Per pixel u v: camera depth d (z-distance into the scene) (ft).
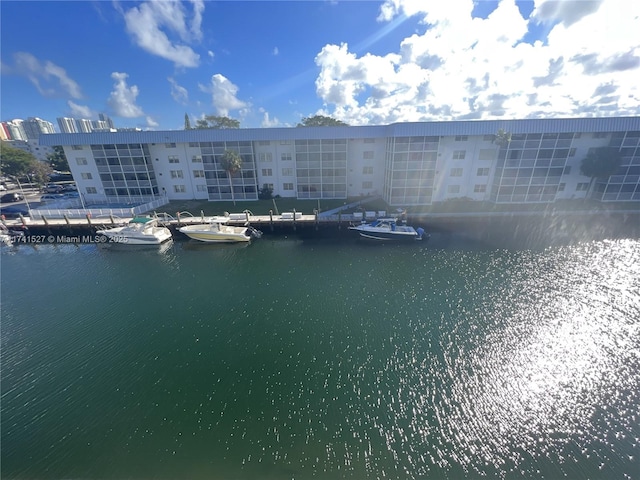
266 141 144.97
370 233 107.96
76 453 35.63
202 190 154.10
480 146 129.90
